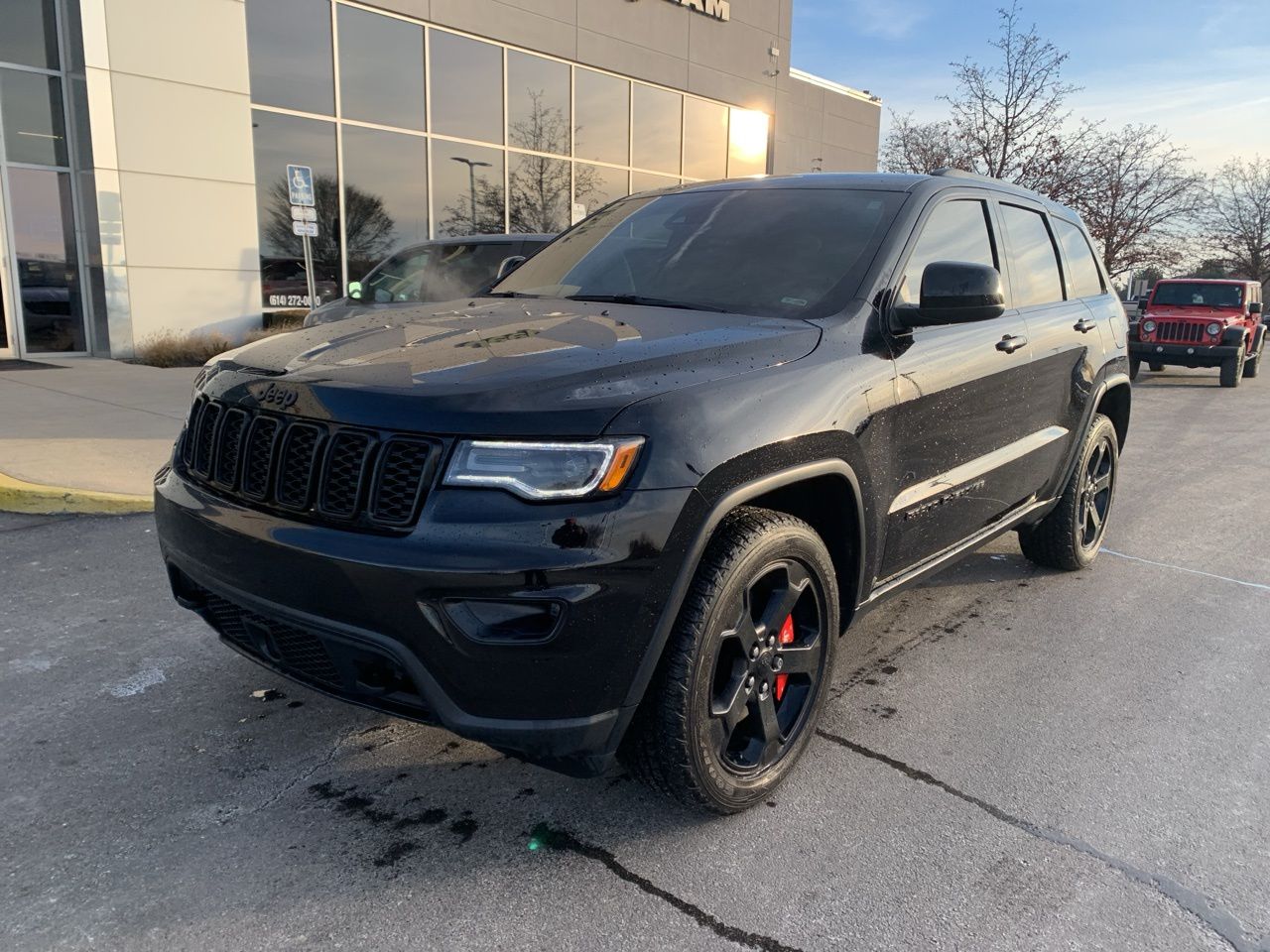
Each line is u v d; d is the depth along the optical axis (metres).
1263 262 45.34
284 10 14.36
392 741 2.96
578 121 19.48
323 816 2.55
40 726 2.99
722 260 3.30
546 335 2.61
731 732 2.49
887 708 3.31
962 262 2.88
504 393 2.13
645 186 21.31
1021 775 2.86
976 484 3.47
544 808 2.62
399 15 15.85
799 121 25.56
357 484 2.15
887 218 3.24
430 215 16.95
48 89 12.53
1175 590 4.68
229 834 2.45
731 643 2.45
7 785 2.64
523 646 2.05
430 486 2.08
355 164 15.67
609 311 2.98
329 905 2.19
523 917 2.16
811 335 2.73
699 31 21.80
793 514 2.85
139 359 12.71
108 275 12.74
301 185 12.45
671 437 2.17
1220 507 6.59
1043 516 4.41
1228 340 15.55
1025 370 3.72
